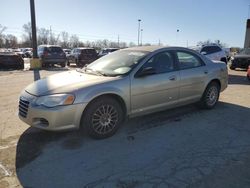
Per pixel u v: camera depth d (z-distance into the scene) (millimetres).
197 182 3328
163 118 5777
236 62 16656
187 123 5484
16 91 9172
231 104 7031
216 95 6598
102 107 4590
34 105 4332
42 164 3795
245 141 4590
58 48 21625
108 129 4719
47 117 4230
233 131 5055
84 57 22750
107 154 4105
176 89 5586
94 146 4387
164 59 5488
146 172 3574
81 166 3740
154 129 5141
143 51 5453
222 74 6617
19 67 19359
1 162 3844
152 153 4137
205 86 6211
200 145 4422
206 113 6180
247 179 3391
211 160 3896
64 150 4238
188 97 5906
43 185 3287
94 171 3607
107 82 4629
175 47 5789
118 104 4789
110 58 5668
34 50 18906
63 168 3688
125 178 3428
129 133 4945
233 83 10984
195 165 3752
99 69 5348
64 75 5211
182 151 4199
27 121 4473
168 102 5520
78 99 4309
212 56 15375
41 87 4582
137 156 4035
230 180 3369
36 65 19062
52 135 4816
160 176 3473
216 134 4902
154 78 5180
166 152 4168
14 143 4492
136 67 5004
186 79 5746
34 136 4785
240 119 5758
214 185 3260
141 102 5051
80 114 4367
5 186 3264
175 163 3811
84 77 4902
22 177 3463
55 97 4254
